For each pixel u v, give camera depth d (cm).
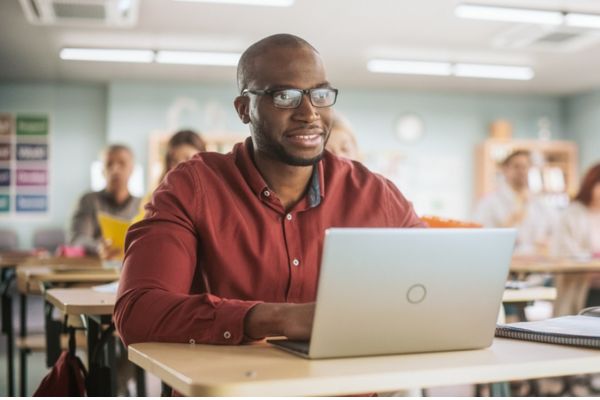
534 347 113
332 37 724
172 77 902
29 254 518
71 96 953
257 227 146
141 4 615
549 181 1008
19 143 946
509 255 109
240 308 115
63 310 180
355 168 161
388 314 103
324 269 98
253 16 651
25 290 285
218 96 938
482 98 1027
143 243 135
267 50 142
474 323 109
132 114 921
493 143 991
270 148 142
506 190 589
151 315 120
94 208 476
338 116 256
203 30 696
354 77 911
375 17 657
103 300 186
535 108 1048
